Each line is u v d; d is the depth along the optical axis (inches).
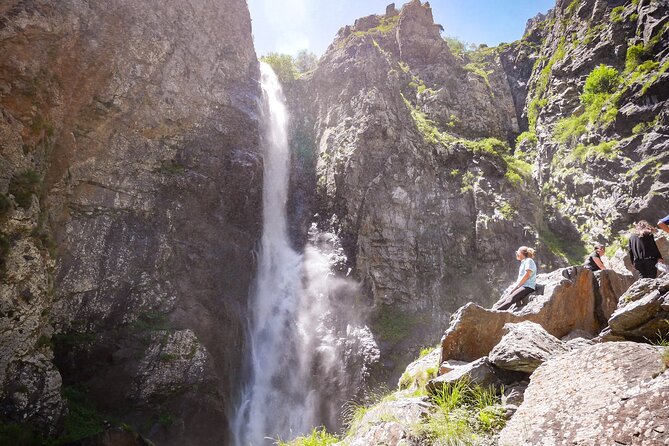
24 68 612.1
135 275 772.6
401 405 207.0
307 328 1028.5
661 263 317.4
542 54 1840.6
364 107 1301.7
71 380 639.1
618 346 166.6
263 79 1438.2
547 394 166.7
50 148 653.3
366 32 1868.8
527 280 321.7
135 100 855.1
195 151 968.3
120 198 801.6
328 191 1229.7
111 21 820.6
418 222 1198.3
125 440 495.8
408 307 1091.9
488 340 271.7
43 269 537.6
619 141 1222.9
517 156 1546.5
